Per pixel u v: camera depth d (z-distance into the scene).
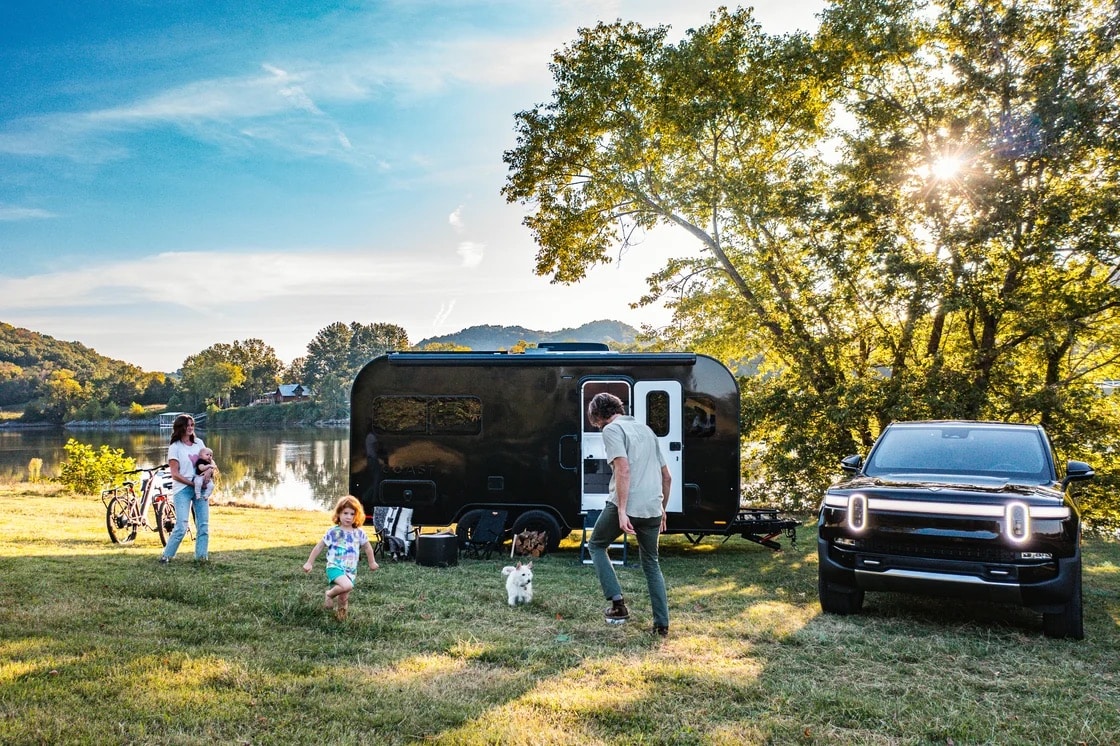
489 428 10.79
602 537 6.21
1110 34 14.23
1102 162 14.28
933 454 7.69
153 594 6.85
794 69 16.95
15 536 10.24
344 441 76.62
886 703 4.54
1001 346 14.88
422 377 10.86
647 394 10.70
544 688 4.64
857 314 16.30
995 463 7.39
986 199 14.21
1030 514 6.12
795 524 11.77
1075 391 14.19
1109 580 9.37
